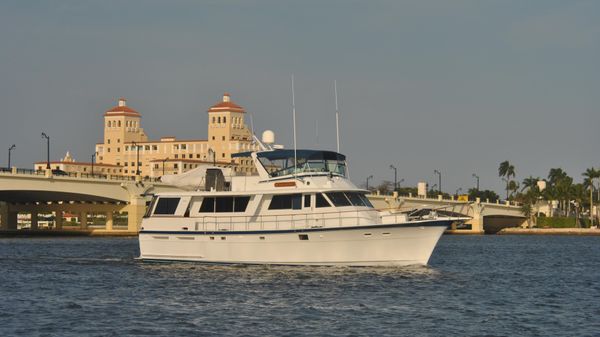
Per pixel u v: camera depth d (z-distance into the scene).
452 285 126.94
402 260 132.88
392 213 137.88
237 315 99.56
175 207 143.25
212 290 117.81
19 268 152.50
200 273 133.88
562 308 109.88
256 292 115.62
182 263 142.75
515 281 141.62
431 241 132.12
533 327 95.75
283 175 138.38
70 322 95.75
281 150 139.12
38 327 93.06
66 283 128.88
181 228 142.25
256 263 137.38
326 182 135.38
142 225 146.25
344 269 133.75
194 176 150.50
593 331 94.00
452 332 91.94
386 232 131.25
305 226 134.12
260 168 140.00
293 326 93.56
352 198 136.00
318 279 126.12
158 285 123.25
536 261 196.25
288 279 126.31
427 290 119.81
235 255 138.62
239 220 138.38
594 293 126.44
